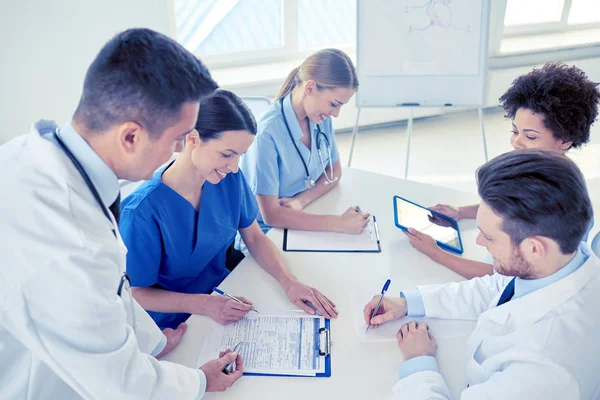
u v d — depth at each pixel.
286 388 1.02
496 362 0.90
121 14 2.83
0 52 2.71
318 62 1.57
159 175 1.27
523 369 0.84
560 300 0.85
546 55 3.73
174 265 1.34
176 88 0.76
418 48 2.59
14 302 0.73
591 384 0.83
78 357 0.77
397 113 3.79
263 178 1.63
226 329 1.17
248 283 1.33
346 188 1.82
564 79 1.23
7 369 0.83
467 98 2.65
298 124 1.70
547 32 3.93
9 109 2.87
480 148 3.51
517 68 3.72
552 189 0.78
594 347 0.82
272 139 1.66
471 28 2.53
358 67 2.65
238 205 1.40
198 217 1.33
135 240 1.22
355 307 1.24
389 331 1.17
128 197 1.26
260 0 3.59
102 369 0.79
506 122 3.82
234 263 1.63
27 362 0.83
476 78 2.61
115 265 0.81
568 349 0.82
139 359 0.86
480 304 1.21
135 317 1.01
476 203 1.71
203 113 1.14
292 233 1.55
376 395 1.01
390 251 1.46
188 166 1.25
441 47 2.58
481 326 1.00
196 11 3.59
